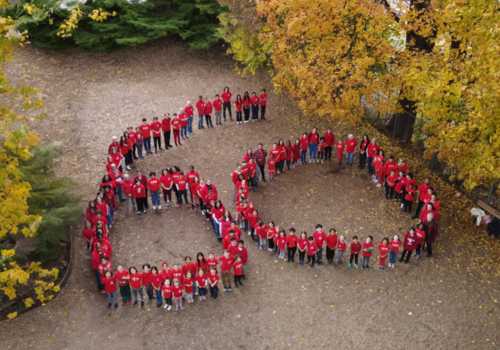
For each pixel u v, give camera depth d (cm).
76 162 1828
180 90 2403
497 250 1493
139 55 2575
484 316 1270
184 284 1289
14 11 1600
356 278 1400
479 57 1194
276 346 1186
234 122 2231
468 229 1589
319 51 1642
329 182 1844
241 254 1355
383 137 2123
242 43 2186
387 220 1628
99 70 2417
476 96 1212
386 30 1733
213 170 1895
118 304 1307
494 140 1246
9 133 941
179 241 1533
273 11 1739
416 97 1448
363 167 1906
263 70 2602
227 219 1451
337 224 1619
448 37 1421
